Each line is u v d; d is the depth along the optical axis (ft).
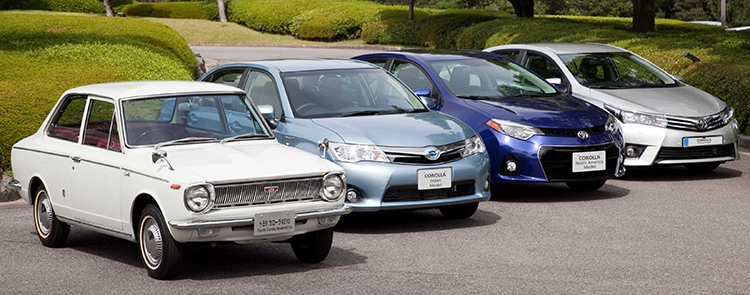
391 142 25.86
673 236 25.21
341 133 26.21
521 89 34.45
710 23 150.61
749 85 45.44
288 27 177.17
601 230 26.20
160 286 19.90
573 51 40.55
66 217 23.57
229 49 144.56
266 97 29.48
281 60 31.96
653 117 35.45
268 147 22.61
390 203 25.43
